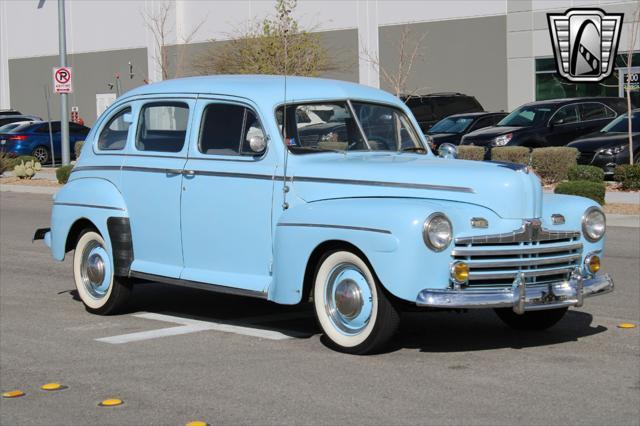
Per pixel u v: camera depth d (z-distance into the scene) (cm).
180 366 885
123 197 1091
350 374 843
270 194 962
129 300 1120
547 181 2598
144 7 5462
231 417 733
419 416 723
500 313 1031
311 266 929
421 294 844
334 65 4781
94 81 5825
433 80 4531
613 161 2638
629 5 3906
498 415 723
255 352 930
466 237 859
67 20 5909
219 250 1004
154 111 1077
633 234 1822
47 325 1078
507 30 4300
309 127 988
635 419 712
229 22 5069
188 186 1026
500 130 2933
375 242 855
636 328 1031
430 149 1073
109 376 858
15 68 6269
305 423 714
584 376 833
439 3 4488
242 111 998
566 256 907
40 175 3519
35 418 746
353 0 4722
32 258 1619
